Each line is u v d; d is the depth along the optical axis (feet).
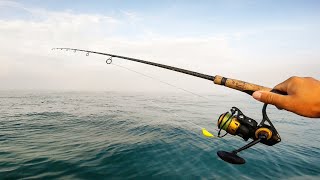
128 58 15.51
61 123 37.73
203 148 25.64
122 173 18.63
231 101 102.83
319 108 3.21
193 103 85.71
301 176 19.72
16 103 68.23
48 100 80.59
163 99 102.89
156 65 11.57
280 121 49.55
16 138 27.71
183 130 33.94
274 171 20.47
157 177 18.30
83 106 63.62
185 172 19.42
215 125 39.73
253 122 7.81
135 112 52.70
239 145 27.25
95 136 29.27
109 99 92.17
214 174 19.27
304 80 3.45
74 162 20.21
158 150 24.29
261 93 3.64
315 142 31.17
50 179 17.04
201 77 8.55
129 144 25.81
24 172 18.07
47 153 22.33
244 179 18.69
